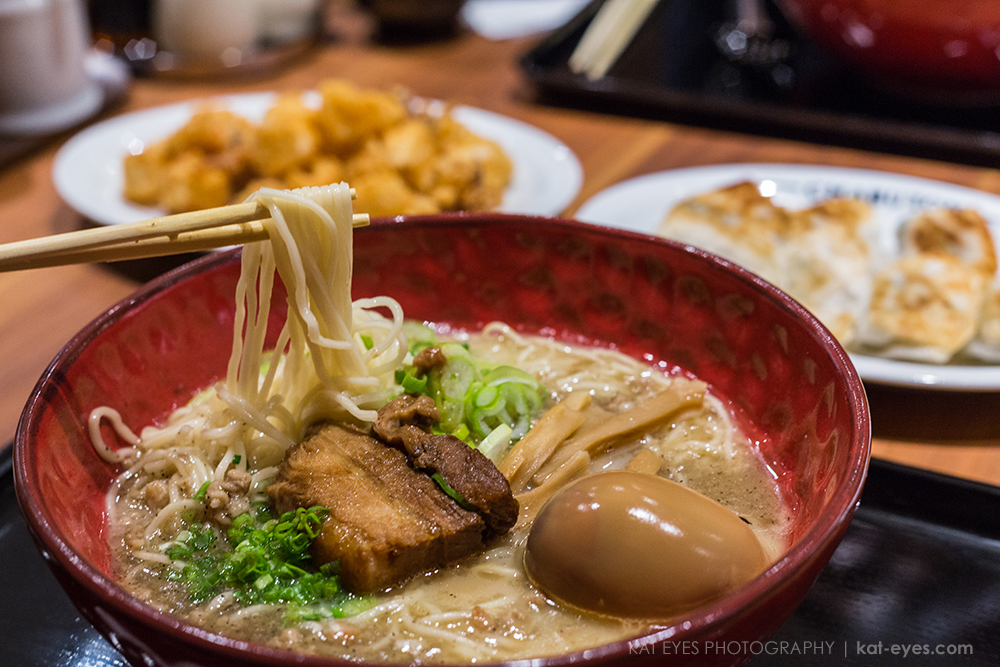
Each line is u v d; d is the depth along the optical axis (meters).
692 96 0.64
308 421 0.34
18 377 0.41
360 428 0.33
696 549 0.28
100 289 0.46
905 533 0.34
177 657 0.25
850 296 0.44
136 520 0.32
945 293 0.43
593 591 0.28
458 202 0.52
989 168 0.58
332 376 0.34
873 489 0.35
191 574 0.30
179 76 0.70
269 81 0.71
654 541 0.28
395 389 0.34
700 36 0.75
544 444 0.33
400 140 0.52
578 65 0.69
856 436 0.28
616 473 0.30
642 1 0.74
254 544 0.30
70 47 0.61
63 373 0.31
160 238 0.31
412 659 0.28
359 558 0.29
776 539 0.31
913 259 0.45
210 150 0.53
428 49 0.77
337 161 0.55
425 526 0.29
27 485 0.27
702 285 0.36
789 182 0.52
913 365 0.39
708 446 0.34
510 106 0.67
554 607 0.29
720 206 0.48
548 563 0.29
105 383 0.33
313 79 0.71
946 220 0.47
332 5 0.87
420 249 0.38
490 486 0.30
